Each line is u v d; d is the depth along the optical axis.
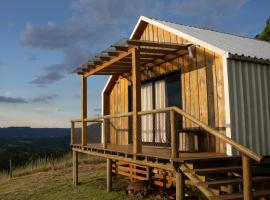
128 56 9.49
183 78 9.79
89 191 11.33
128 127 12.79
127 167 11.98
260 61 8.20
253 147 7.92
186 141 9.55
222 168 6.71
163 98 10.91
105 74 13.10
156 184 10.13
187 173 6.61
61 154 23.33
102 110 14.16
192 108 9.34
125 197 9.99
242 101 7.91
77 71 12.12
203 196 8.85
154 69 11.31
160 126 11.11
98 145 12.07
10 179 16.38
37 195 11.73
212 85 8.56
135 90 8.51
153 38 11.19
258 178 6.85
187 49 9.34
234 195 6.03
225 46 8.70
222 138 5.76
